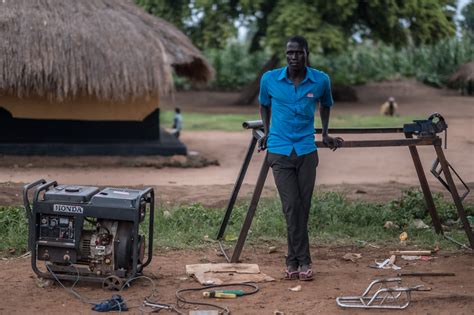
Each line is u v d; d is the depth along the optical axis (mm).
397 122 25859
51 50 15531
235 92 43188
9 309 5359
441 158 7262
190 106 35938
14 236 7637
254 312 5344
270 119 6371
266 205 9422
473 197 10852
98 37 16062
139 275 6156
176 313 5324
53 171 15297
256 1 31469
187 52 18078
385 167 15852
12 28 15570
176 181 14078
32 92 16078
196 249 7473
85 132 17406
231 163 17266
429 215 8977
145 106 17688
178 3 33438
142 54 16281
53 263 6016
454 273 6496
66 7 16484
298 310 5395
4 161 16031
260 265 6840
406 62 44469
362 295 5684
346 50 32750
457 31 38875
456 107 33406
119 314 5281
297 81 6016
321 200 9180
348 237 8102
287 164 6051
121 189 6102
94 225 6148
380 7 32125
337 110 32250
